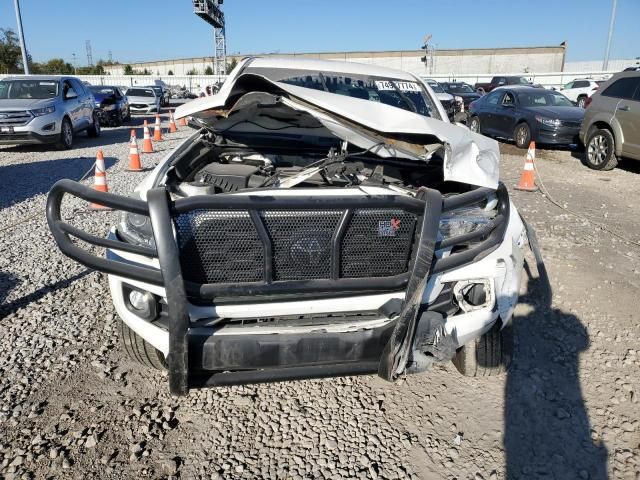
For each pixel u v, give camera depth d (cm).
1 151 1192
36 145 1299
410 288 228
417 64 5597
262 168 334
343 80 423
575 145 1221
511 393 295
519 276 282
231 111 320
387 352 231
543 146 1272
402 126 267
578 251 508
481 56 5484
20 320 363
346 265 238
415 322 235
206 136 387
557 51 5391
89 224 579
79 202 682
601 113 940
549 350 337
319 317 239
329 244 232
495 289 262
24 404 276
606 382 304
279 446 253
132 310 250
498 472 239
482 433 264
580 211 659
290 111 311
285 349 224
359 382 305
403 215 238
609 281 438
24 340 338
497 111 1319
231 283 228
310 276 234
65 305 387
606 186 816
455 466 242
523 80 2830
